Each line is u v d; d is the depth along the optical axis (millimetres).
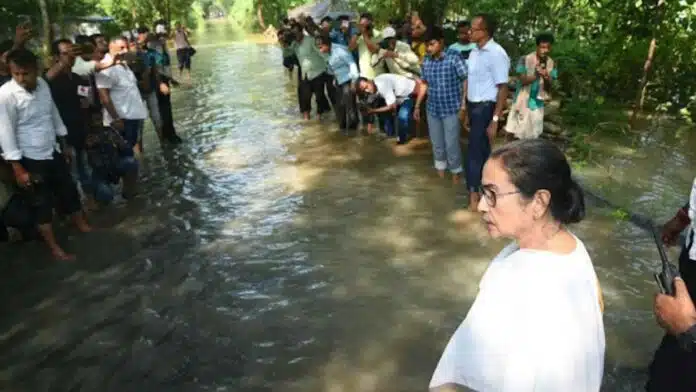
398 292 4391
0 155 5066
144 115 7629
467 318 1412
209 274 4789
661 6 8055
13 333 4039
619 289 4266
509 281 1378
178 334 3982
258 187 6844
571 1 9867
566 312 1335
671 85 9477
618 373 3385
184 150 8617
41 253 5266
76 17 20844
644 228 5246
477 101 5484
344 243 5246
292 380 3469
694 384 2209
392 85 8312
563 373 1313
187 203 6398
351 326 3986
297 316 4137
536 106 7250
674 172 6684
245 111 11398
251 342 3859
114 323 4133
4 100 4742
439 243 5164
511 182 1416
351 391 3355
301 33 10148
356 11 18781
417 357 3637
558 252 1431
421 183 6699
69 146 5988
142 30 8742
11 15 15617
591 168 6863
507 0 10289
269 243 5316
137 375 3576
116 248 5312
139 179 7262
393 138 8766
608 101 9602
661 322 1985
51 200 5137
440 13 11734
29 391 3457
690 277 2332
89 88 6336
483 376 1350
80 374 3598
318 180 6992
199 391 3416
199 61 21172
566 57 8859
